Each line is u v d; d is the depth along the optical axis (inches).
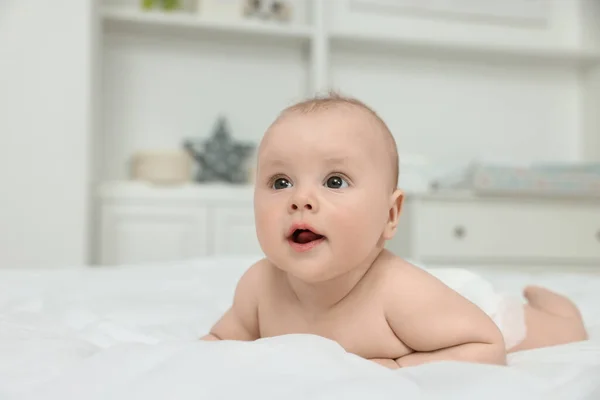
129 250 83.7
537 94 110.7
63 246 79.4
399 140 105.7
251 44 100.1
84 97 80.7
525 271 90.4
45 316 33.3
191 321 35.0
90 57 81.2
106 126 94.6
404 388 15.1
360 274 23.3
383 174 22.9
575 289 46.9
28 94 79.5
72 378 16.6
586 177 89.4
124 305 38.0
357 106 23.9
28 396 16.1
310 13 99.2
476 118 108.4
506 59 107.4
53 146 79.7
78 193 80.0
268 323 25.5
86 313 34.6
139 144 96.0
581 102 111.5
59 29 80.4
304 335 18.6
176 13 90.7
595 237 92.5
